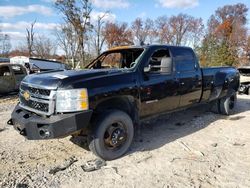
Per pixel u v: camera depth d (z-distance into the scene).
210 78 6.12
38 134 3.60
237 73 7.39
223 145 4.75
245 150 4.50
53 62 22.53
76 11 27.47
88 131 3.94
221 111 7.09
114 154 4.05
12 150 4.46
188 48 5.57
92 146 3.89
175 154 4.31
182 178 3.50
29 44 45.69
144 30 63.38
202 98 6.00
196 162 4.00
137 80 4.31
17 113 4.08
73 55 31.92
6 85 11.30
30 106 3.92
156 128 5.82
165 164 3.93
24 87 4.10
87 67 5.85
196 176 3.56
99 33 37.38
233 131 5.61
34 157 4.18
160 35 64.19
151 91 4.53
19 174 3.60
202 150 4.50
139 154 4.29
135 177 3.53
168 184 3.35
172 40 63.97
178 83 5.10
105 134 3.94
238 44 47.69
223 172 3.68
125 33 55.41
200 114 7.19
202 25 63.47
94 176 3.56
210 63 35.50
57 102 3.53
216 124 6.18
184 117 6.83
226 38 48.31
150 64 4.65
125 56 5.43
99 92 3.74
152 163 3.96
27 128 3.70
